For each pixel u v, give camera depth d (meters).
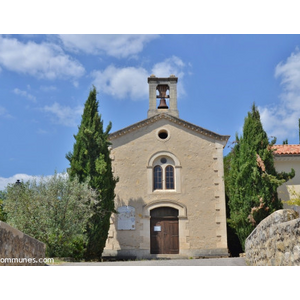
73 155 19.33
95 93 20.42
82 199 16.73
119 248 20.66
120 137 22.28
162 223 21.31
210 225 21.14
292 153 20.22
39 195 15.95
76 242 16.50
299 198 18.03
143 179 21.70
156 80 24.23
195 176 21.84
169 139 22.33
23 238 8.82
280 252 7.60
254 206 18.59
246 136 19.73
